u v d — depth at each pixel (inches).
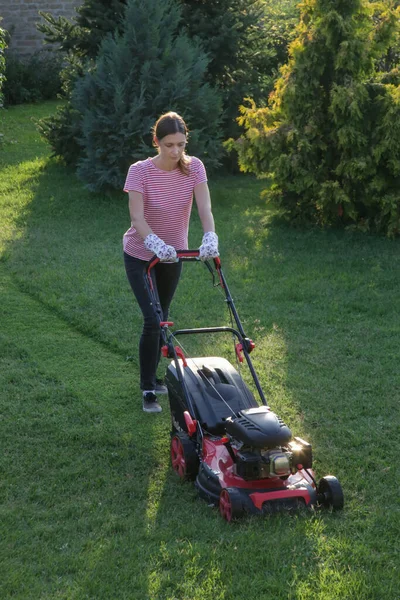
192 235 398.9
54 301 302.2
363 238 381.7
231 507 153.6
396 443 194.4
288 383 229.6
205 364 191.8
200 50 495.2
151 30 458.3
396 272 330.3
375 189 382.3
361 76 394.3
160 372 239.8
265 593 136.4
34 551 149.4
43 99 805.2
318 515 159.2
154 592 136.6
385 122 366.0
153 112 460.4
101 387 233.1
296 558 145.3
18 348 258.8
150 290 190.9
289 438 153.1
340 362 244.8
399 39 412.8
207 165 482.9
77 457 189.8
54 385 233.1
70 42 515.2
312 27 388.2
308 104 388.5
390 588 136.3
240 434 153.9
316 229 399.5
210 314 289.0
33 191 478.0
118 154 456.1
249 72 531.5
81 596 135.3
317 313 287.6
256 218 428.5
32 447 193.5
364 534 153.9
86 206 450.3
